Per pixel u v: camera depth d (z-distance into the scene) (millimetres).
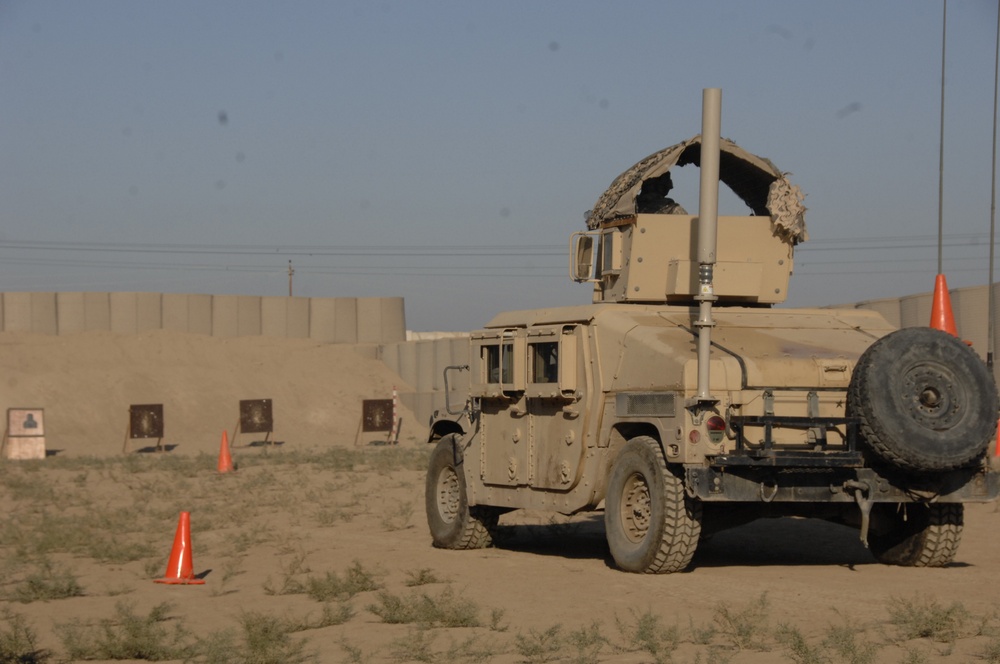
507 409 13727
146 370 54750
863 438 10773
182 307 59812
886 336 10727
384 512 19219
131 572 13297
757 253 13086
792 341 11852
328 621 9562
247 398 54375
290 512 19531
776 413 11016
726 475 10773
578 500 12531
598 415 12227
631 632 8641
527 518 17734
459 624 9258
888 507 12250
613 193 13227
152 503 21938
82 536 16031
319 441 50750
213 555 14453
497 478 13836
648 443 11484
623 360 11906
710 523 11984
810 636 8398
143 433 45562
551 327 12766
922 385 10594
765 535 15266
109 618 10281
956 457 10516
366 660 8062
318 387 56969
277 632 8836
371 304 63625
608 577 11500
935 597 9984
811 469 10977
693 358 11008
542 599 10391
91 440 48625
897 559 12250
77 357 55344
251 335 61250
